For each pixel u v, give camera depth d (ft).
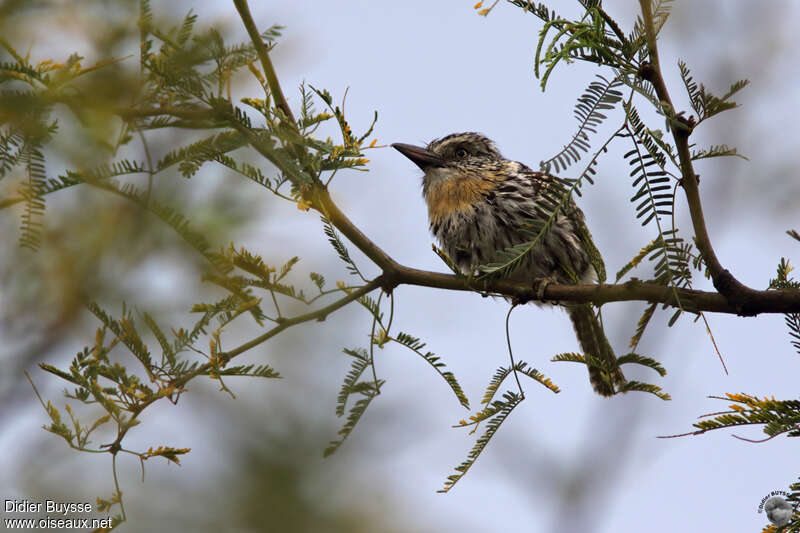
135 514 16.49
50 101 20.20
